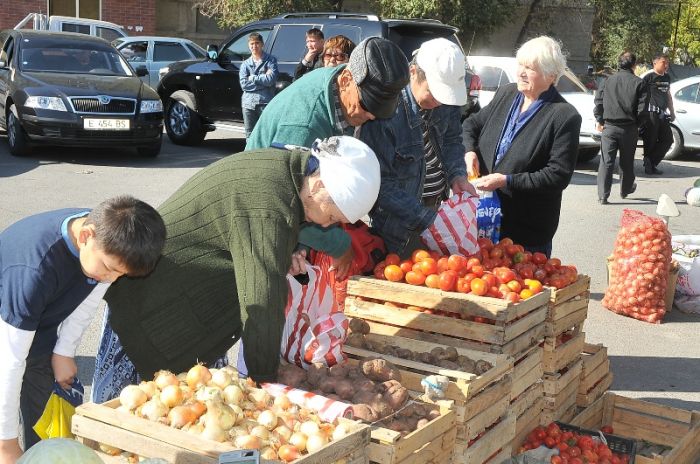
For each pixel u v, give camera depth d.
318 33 10.02
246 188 2.78
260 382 2.76
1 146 13.27
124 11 22.84
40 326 2.94
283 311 2.73
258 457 2.13
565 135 4.73
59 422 2.99
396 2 22.25
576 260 8.70
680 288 7.18
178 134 14.73
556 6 27.75
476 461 3.24
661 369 5.85
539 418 4.11
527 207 4.90
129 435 2.33
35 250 2.65
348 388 2.89
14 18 21.20
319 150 2.78
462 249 3.96
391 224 3.88
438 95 3.92
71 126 11.74
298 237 2.96
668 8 31.05
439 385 3.04
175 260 2.93
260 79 11.80
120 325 3.09
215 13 24.59
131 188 10.70
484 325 3.51
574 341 4.28
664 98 14.12
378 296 3.75
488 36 25.12
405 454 2.73
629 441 4.05
